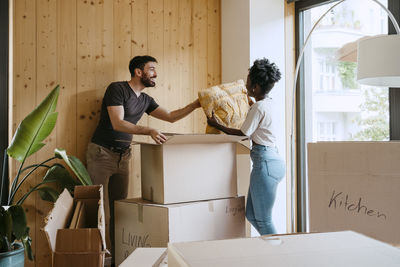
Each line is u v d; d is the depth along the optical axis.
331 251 0.63
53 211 1.27
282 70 3.44
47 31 2.86
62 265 1.12
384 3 2.75
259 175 2.41
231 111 2.52
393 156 1.01
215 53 3.64
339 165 1.10
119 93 2.79
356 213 1.07
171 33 3.41
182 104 3.46
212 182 2.18
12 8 2.72
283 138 3.41
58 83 2.90
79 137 2.98
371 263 0.58
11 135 2.72
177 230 1.97
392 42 1.79
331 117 3.19
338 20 3.13
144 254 1.25
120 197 3.01
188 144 2.10
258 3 3.35
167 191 2.03
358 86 2.96
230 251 0.64
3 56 2.61
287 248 0.65
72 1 2.96
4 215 2.06
